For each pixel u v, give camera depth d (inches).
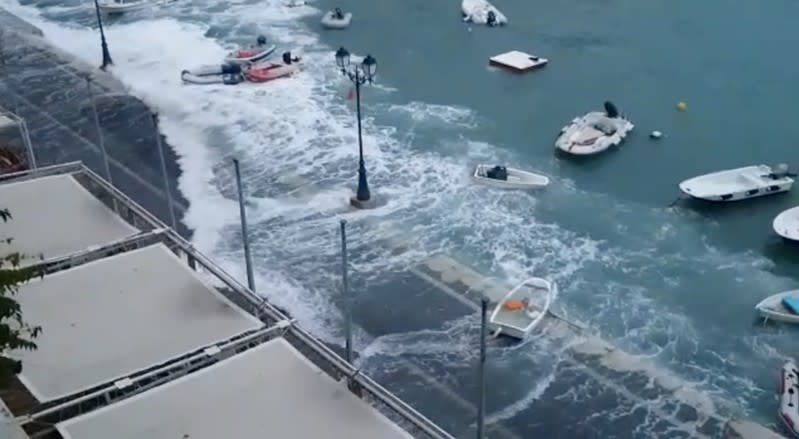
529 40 2112.5
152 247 857.5
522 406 895.7
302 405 613.9
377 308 1073.5
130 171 1481.3
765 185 1327.5
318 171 1462.8
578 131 1546.5
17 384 655.1
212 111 1724.9
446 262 1174.3
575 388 920.3
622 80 1829.5
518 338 1001.5
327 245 1226.0
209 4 2486.5
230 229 1278.3
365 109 1720.0
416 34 2176.4
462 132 1604.3
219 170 1475.1
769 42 2011.6
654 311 1056.8
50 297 774.5
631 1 2405.3
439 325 1033.5
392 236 1245.7
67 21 2411.4
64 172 1077.1
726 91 1743.4
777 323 1025.5
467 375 943.0
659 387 920.3
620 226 1262.3
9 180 1058.1
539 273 1147.3
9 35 2287.2
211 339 703.1
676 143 1525.6
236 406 615.5
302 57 2011.6
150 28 2283.5
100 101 1803.6
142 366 670.5
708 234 1234.6
